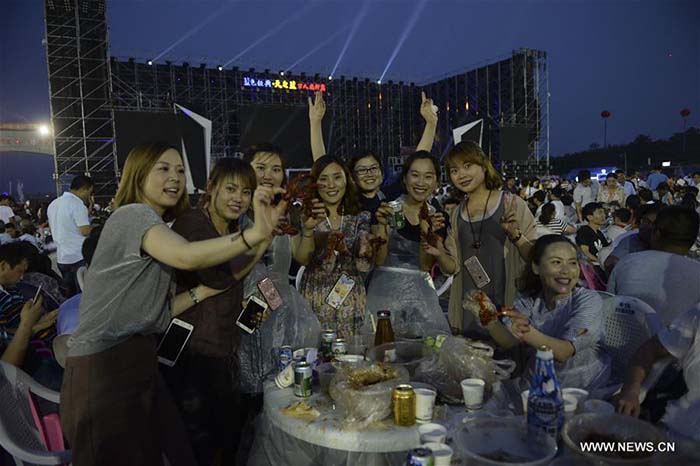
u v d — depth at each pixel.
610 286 2.79
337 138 38.03
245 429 2.55
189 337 2.16
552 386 1.50
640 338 2.30
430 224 2.57
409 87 41.41
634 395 1.88
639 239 3.99
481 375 1.93
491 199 2.75
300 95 36.12
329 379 1.99
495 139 35.12
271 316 2.58
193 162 10.74
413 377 2.03
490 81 36.34
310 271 2.79
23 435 2.08
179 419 2.04
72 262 5.62
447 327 2.87
